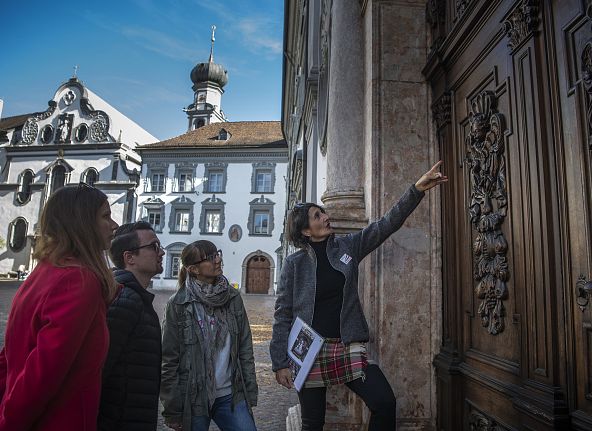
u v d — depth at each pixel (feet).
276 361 7.71
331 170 11.63
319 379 7.29
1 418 3.63
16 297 4.26
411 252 10.10
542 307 6.11
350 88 11.71
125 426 5.31
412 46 11.02
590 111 5.30
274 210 109.40
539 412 5.80
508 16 7.18
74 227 4.37
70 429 3.99
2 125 146.10
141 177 114.42
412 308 9.93
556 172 5.96
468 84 8.89
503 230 7.40
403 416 9.64
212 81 156.87
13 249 122.01
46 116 126.62
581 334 5.40
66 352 3.77
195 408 7.06
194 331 7.27
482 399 7.93
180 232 110.83
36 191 122.62
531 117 6.51
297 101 44.86
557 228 5.91
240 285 106.93
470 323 8.63
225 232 109.81
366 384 7.14
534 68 6.45
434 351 9.80
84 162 121.08
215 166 112.68
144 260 6.15
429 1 10.84
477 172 8.32
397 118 10.63
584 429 5.20
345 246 7.82
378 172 10.36
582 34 5.56
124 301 5.53
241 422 7.27
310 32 29.89
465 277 8.81
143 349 5.55
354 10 12.16
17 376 3.90
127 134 132.77
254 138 116.06
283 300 7.96
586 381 5.29
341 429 9.67
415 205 7.93
